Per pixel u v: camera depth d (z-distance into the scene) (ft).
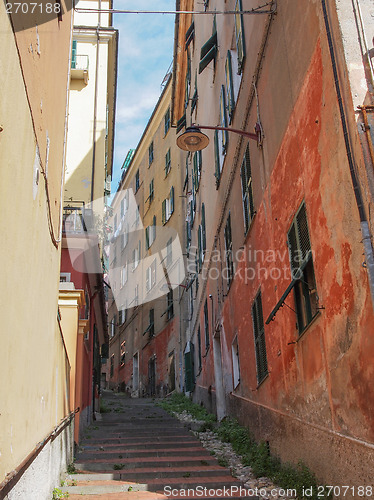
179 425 42.65
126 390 100.27
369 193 14.37
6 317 11.56
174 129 85.10
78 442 30.81
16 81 12.07
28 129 13.88
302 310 21.03
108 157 62.08
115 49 51.42
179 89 74.43
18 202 12.67
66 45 24.63
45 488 17.93
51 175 19.12
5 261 11.35
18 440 13.05
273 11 24.50
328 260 17.48
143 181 101.14
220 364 45.96
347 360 15.93
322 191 17.94
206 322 51.96
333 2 16.62
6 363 11.60
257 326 29.22
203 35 53.16
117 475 24.21
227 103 38.86
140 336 94.27
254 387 30.71
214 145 45.11
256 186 28.86
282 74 23.35
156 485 22.45
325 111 17.51
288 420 22.75
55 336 20.92
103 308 52.49
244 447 29.40
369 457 14.15
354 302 15.30
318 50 18.19
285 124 22.85
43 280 17.40
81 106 47.14
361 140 14.78
